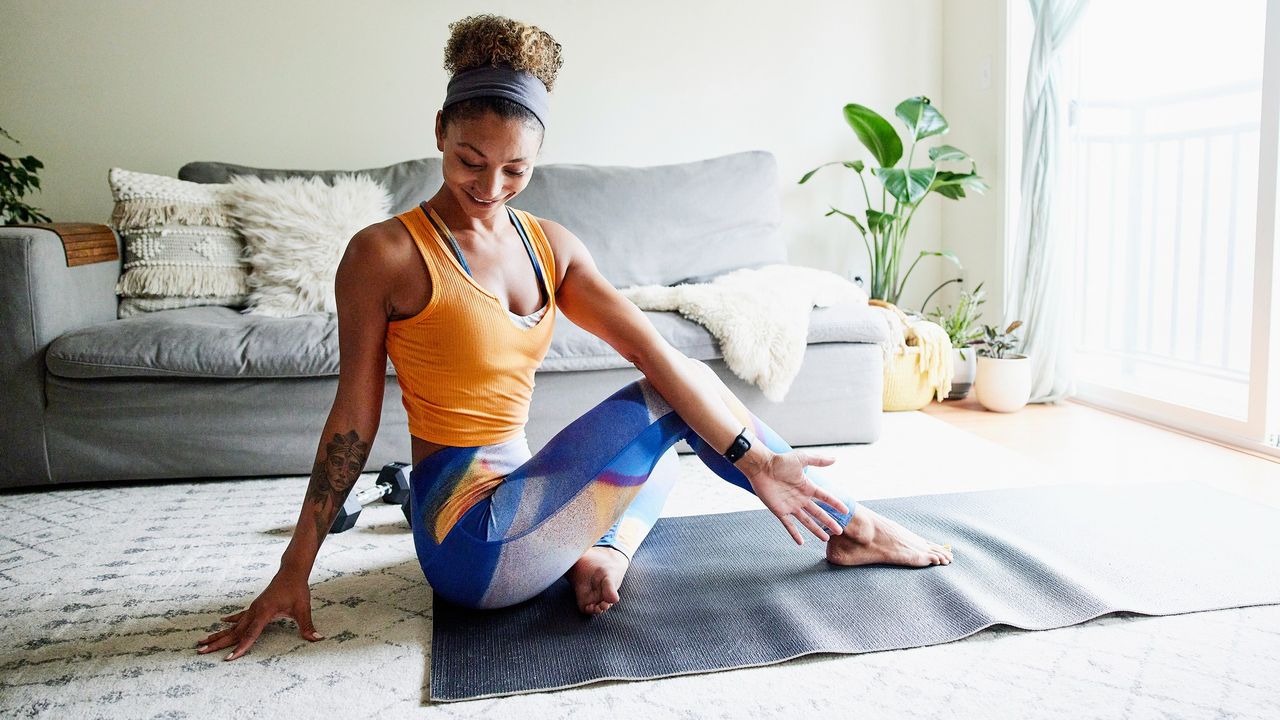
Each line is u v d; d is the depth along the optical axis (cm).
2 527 203
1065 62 300
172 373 229
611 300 140
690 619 145
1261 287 242
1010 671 128
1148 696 121
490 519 132
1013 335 316
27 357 228
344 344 129
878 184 369
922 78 368
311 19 327
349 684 129
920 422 287
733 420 140
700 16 348
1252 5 347
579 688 126
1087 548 170
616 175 312
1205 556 166
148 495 228
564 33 341
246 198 279
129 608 157
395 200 301
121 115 322
